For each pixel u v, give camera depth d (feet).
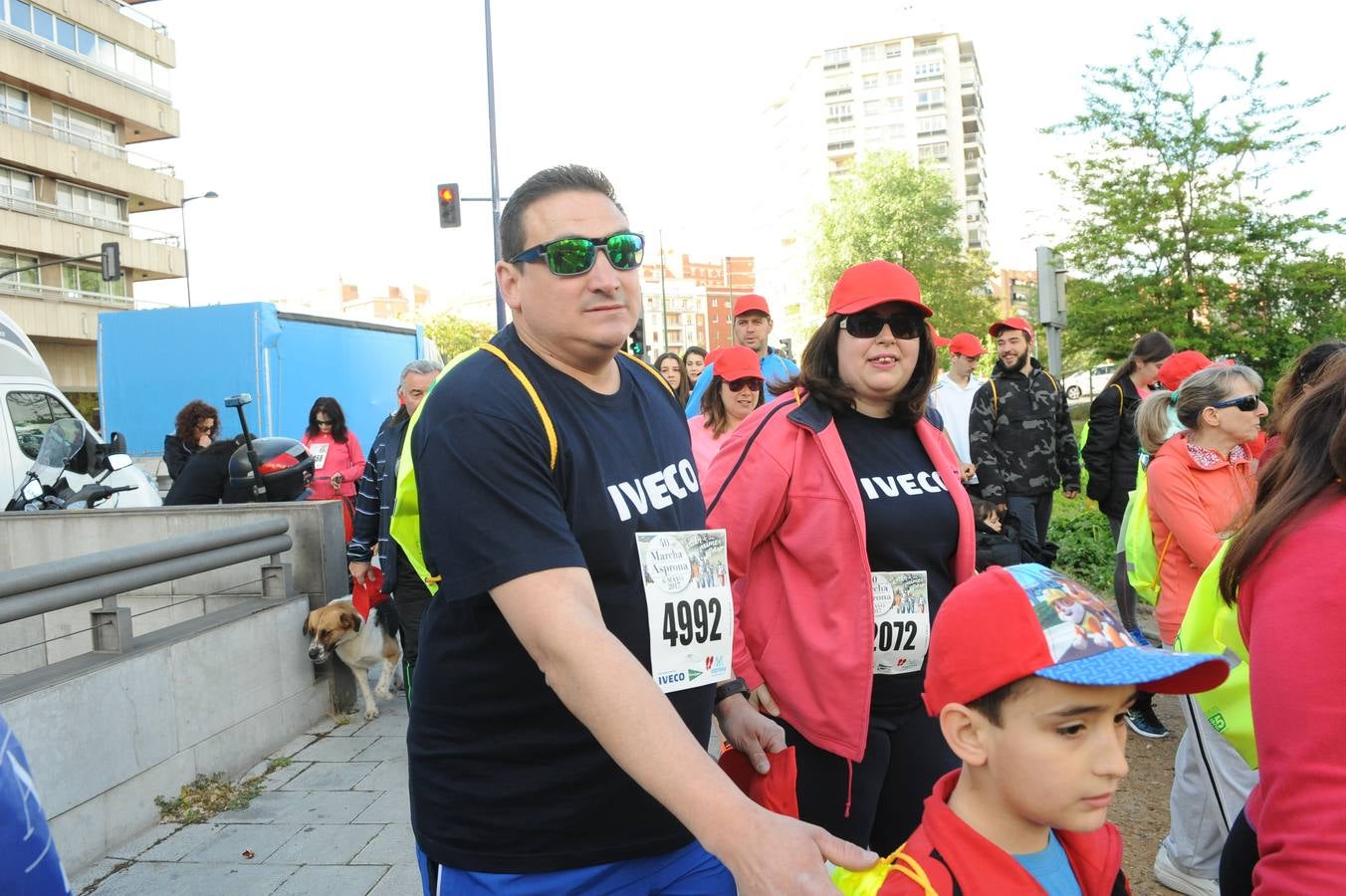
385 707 19.81
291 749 17.42
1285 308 60.13
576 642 5.11
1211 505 12.51
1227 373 12.50
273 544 18.16
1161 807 14.23
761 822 4.50
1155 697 19.65
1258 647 5.00
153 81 157.89
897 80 361.71
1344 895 4.46
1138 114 61.05
